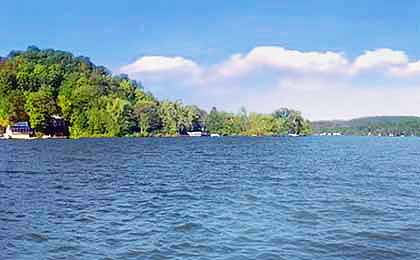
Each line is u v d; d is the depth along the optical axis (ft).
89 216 75.56
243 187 114.32
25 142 423.64
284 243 58.34
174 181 127.85
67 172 151.02
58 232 63.82
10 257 51.96
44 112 540.93
